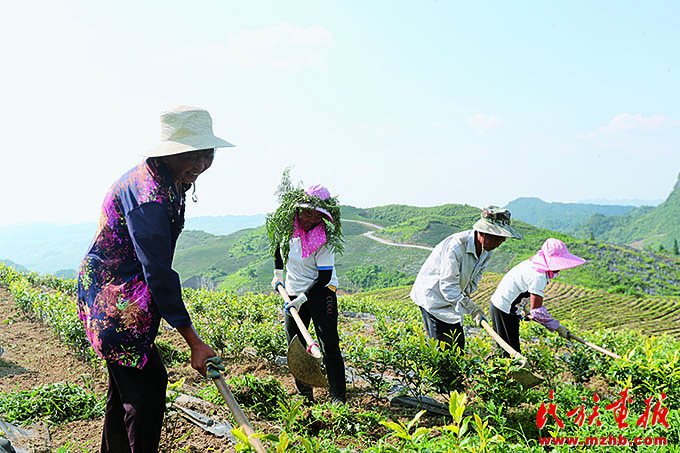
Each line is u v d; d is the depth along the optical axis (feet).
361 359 17.20
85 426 13.43
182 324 8.39
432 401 16.44
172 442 11.44
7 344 25.36
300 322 14.06
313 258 15.66
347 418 13.69
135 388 8.91
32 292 33.53
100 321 8.65
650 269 389.80
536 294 17.61
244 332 23.39
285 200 15.52
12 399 14.14
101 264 8.73
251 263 552.41
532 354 19.04
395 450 9.25
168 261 8.52
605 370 20.84
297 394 16.11
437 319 17.19
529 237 465.06
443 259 16.80
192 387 17.46
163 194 8.65
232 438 11.54
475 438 10.07
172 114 8.69
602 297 187.01
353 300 57.62
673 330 138.21
